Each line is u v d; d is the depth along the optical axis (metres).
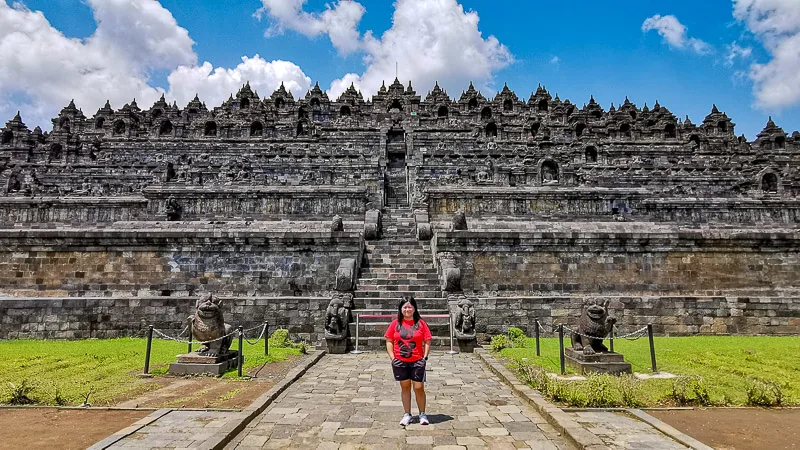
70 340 17.69
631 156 54.88
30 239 21.11
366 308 18.44
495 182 37.28
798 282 21.34
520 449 7.20
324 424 8.34
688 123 65.69
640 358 13.77
